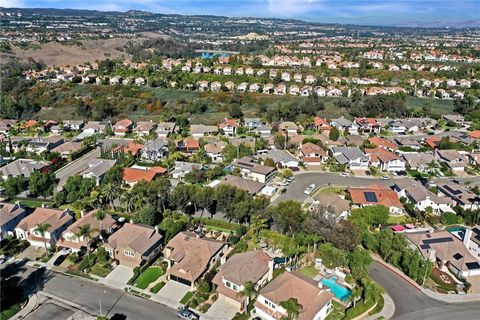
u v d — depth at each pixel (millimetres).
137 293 67312
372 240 79000
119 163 120438
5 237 83500
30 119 182000
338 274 72250
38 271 73062
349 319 61312
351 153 128625
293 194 105812
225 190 88812
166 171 115750
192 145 137375
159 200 91312
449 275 72875
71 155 130000
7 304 63688
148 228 79438
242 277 65438
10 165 115562
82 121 175000
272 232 83188
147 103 199375
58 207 96438
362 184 113188
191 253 73250
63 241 79438
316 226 76688
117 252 75750
